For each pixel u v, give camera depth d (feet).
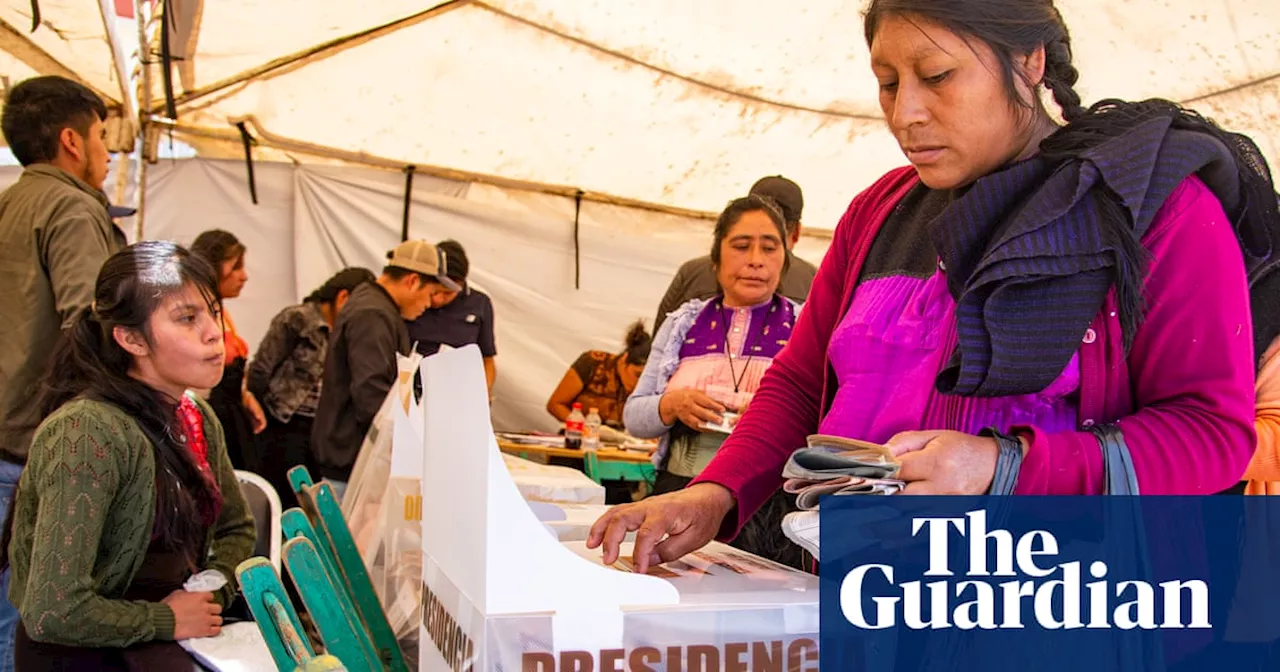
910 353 3.32
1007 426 2.99
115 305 5.43
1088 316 2.74
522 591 2.58
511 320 16.81
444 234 16.56
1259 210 3.01
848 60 10.03
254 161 16.07
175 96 13.88
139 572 5.56
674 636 2.63
